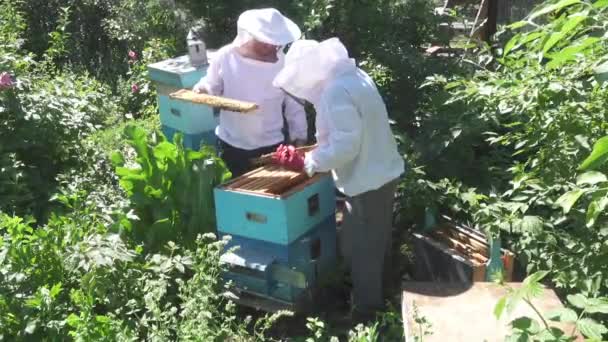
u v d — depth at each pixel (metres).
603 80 2.16
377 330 3.74
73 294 3.44
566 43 2.80
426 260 4.17
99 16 9.95
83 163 5.54
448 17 6.84
